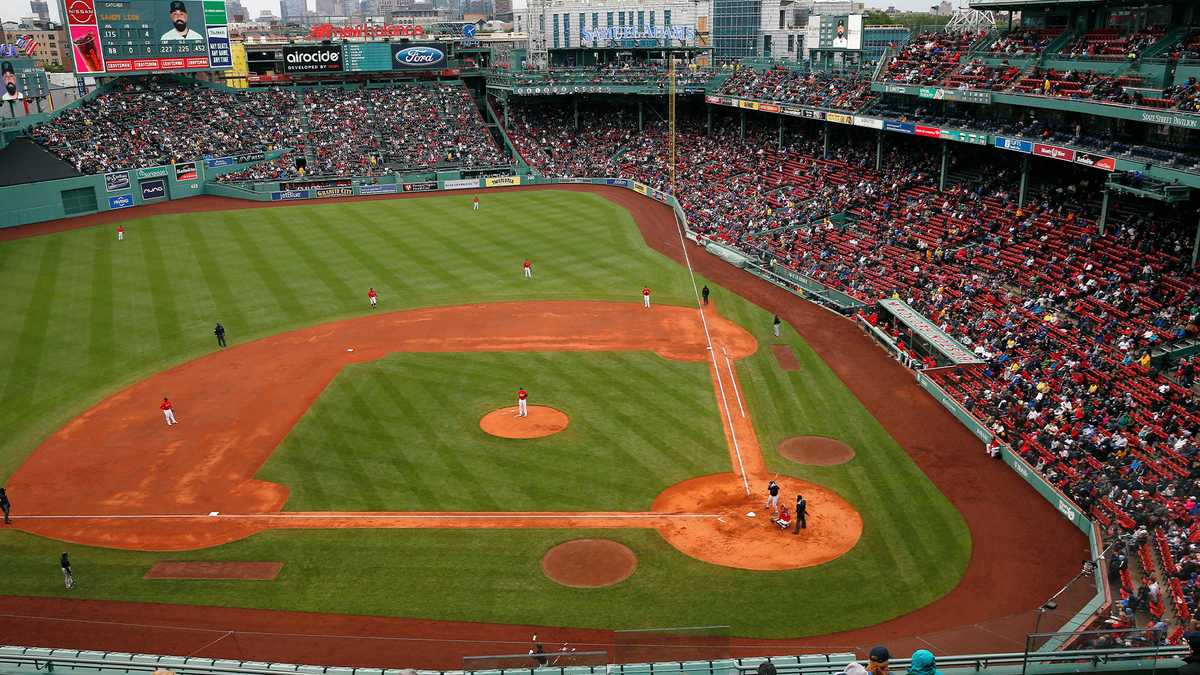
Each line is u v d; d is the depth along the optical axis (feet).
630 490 115.65
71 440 133.28
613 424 135.03
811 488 115.96
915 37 254.68
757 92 302.86
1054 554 100.32
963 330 158.30
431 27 547.90
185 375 157.28
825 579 96.37
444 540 104.99
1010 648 80.79
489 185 330.54
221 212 285.23
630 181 320.09
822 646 85.15
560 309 191.62
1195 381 127.44
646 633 83.71
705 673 71.36
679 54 388.78
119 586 97.91
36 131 293.84
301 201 304.71
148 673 76.02
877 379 152.97
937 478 118.21
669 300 197.67
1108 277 160.45
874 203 232.32
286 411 141.79
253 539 106.22
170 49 326.44
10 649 77.66
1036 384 135.64
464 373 156.15
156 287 207.21
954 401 138.41
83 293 202.59
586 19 531.50
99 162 287.07
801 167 273.75
